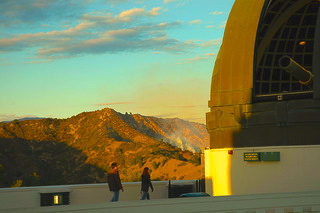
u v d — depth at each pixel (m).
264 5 20.36
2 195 22.25
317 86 18.92
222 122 20.91
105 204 11.64
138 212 11.81
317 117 18.95
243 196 12.60
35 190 22.94
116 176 20.72
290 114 19.38
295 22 27.38
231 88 20.64
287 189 19.30
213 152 21.58
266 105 19.88
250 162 20.20
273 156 19.47
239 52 20.56
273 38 27.69
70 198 23.45
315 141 19.00
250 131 20.25
